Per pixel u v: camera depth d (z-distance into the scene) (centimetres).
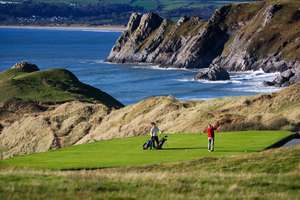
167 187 3441
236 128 7519
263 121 7662
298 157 4497
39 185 3409
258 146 5250
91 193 3253
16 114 12038
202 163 4544
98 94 14475
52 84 14175
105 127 9012
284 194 3303
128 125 8625
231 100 9781
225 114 8300
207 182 3650
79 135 9056
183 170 4350
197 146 5462
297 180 3734
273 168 4275
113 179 3659
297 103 9019
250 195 3262
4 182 3509
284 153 4641
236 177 3803
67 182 3528
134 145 5775
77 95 13662
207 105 9706
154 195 3228
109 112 9869
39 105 12562
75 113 9906
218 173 4025
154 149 5403
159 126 8344
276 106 9162
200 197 3206
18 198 3084
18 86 13750
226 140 5641
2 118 11694
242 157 4625
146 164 4609
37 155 5416
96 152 5438
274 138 5612
